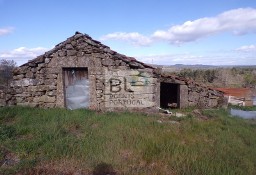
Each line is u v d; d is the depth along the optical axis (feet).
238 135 30.30
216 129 31.07
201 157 20.79
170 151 21.76
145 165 19.57
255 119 44.24
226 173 18.44
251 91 68.44
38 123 29.07
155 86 40.32
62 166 18.95
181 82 50.67
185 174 18.15
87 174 18.01
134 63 39.65
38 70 39.96
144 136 25.04
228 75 173.06
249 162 21.08
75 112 35.12
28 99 40.04
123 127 28.50
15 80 39.83
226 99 53.67
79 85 40.68
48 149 21.33
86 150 21.33
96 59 39.60
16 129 26.25
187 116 38.99
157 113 39.93
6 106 38.29
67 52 39.68
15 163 19.33
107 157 20.22
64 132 25.91
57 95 40.22
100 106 40.14
